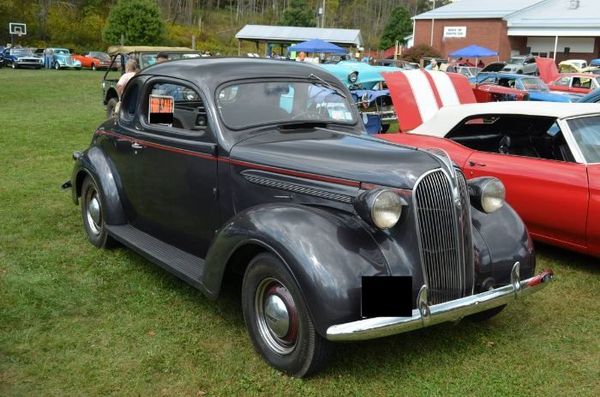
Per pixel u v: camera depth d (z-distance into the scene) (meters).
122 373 3.53
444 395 3.35
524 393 3.39
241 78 4.34
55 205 7.13
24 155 10.20
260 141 4.06
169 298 4.54
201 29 80.06
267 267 3.43
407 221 3.34
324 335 3.16
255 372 3.55
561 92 18.50
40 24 63.38
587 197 5.04
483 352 3.84
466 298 3.43
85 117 15.51
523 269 3.84
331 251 3.23
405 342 3.96
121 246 5.65
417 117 8.41
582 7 48.66
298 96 4.50
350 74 12.01
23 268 5.11
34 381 3.43
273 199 3.82
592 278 5.15
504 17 49.91
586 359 3.78
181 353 3.76
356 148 3.78
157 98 4.74
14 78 28.62
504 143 6.07
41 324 4.10
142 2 52.50
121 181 5.25
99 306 4.40
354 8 101.38
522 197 5.47
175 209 4.59
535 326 4.23
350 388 3.39
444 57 53.03
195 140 4.28
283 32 42.53
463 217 3.50
